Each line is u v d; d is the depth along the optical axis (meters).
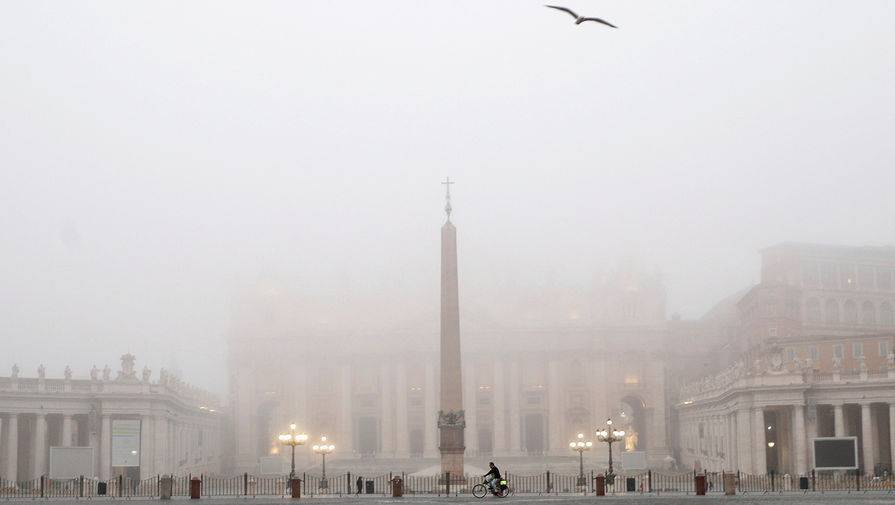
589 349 181.25
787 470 109.94
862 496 60.12
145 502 60.56
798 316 156.50
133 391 104.75
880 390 97.19
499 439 180.00
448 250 85.75
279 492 84.12
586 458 162.50
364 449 187.50
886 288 166.12
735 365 118.44
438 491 79.25
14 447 97.94
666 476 107.19
